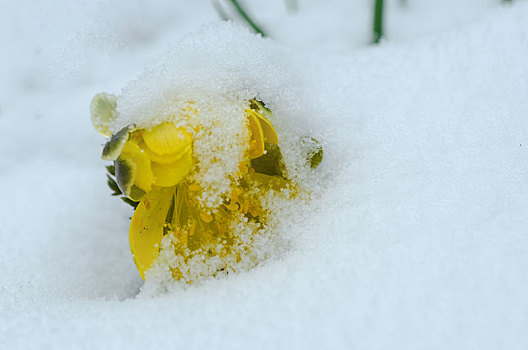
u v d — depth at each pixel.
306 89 0.37
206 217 0.34
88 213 0.38
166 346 0.32
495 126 0.35
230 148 0.34
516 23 0.38
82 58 0.41
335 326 0.32
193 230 0.35
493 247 0.33
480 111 0.36
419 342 0.31
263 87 0.35
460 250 0.33
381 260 0.33
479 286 0.32
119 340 0.32
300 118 0.36
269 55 0.37
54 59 0.41
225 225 0.35
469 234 0.33
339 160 0.36
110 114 0.35
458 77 0.37
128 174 0.33
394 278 0.32
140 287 0.36
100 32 0.41
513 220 0.33
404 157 0.35
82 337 0.33
